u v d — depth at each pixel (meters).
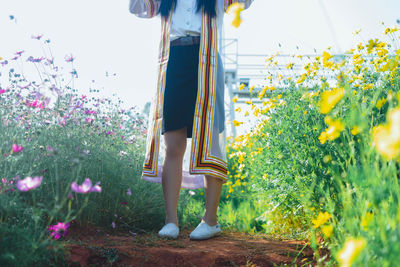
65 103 2.78
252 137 3.59
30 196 2.17
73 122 2.72
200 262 1.97
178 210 3.15
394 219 1.13
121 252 1.96
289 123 2.76
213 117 2.56
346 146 1.86
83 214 2.41
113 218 2.63
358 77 2.71
